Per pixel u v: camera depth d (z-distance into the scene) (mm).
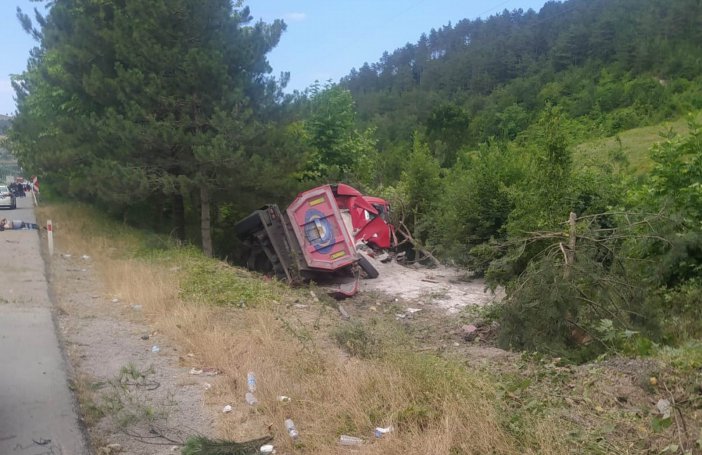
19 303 10148
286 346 7371
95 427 5391
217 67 16344
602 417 5012
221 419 5543
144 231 19500
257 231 15992
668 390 5262
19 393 6066
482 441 4516
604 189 13258
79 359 7281
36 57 25578
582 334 8344
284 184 18094
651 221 9359
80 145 18094
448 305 13188
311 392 5855
